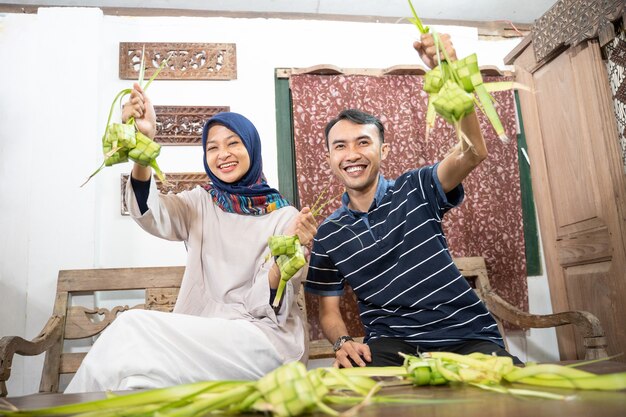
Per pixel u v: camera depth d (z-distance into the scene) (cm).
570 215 243
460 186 172
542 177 262
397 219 177
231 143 192
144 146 127
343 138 188
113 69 255
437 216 176
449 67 105
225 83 262
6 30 248
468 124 141
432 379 83
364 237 181
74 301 223
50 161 237
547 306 265
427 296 170
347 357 167
